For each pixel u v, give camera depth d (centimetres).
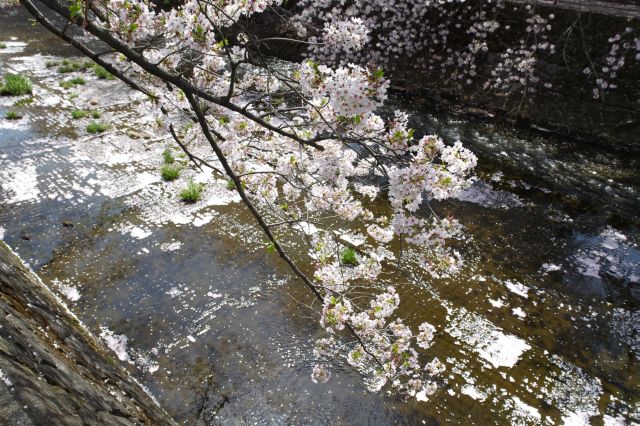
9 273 507
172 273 725
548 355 621
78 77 1450
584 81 1226
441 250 369
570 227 905
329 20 1596
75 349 435
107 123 1188
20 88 1308
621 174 1084
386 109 1391
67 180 941
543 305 707
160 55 338
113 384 430
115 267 727
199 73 381
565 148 1189
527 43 1298
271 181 441
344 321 374
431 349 618
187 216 865
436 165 313
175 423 500
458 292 723
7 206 844
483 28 1350
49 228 799
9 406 201
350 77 254
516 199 991
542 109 1273
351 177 966
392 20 1496
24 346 297
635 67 1156
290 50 1652
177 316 647
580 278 769
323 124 309
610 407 554
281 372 578
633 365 612
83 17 265
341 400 547
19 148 1041
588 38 1212
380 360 426
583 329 667
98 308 648
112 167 1004
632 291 745
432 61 1458
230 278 723
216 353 598
